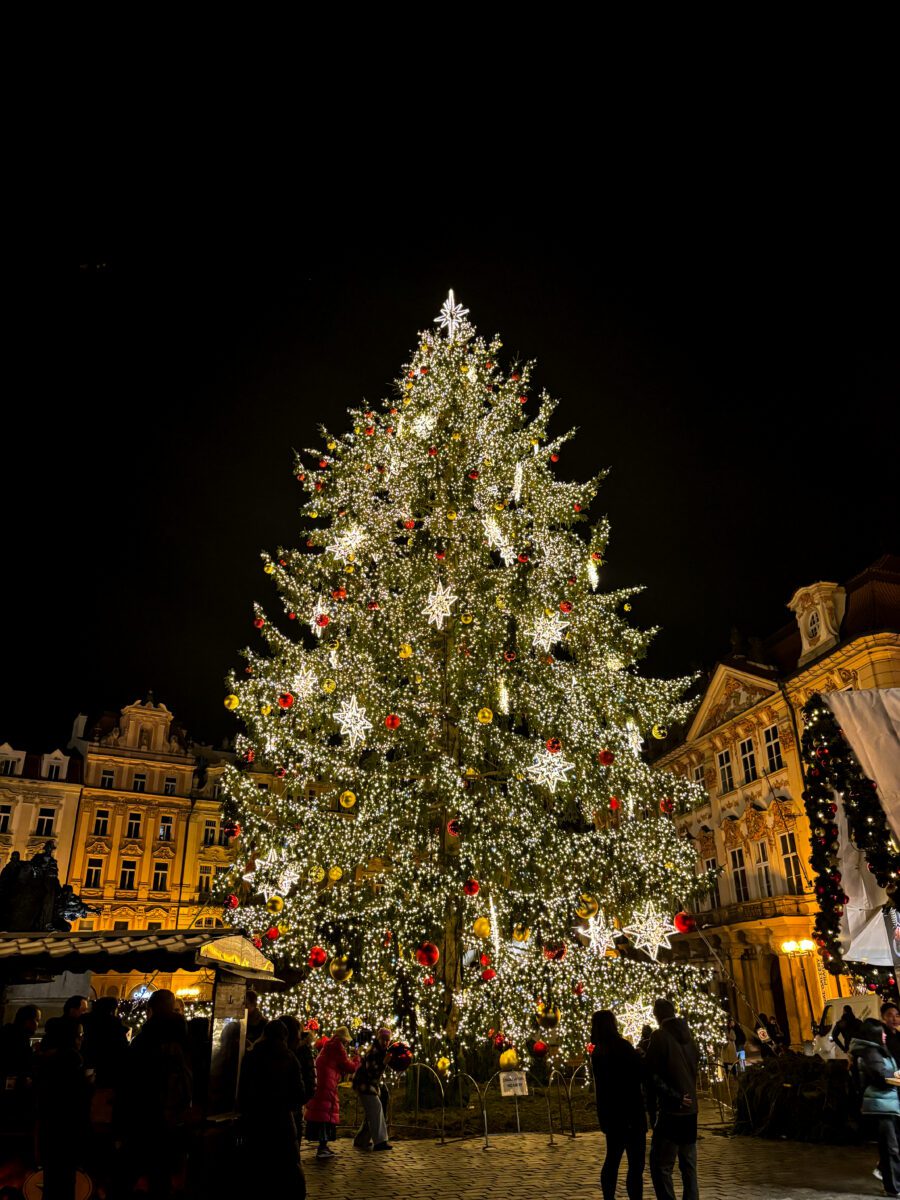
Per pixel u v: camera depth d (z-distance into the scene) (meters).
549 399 20.95
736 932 31.52
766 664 33.66
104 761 46.91
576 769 16.72
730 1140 11.34
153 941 7.91
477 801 16.94
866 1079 8.12
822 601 30.28
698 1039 15.63
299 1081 6.60
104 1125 6.96
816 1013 27.62
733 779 34.38
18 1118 7.30
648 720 18.22
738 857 33.41
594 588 19.05
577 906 15.06
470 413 20.23
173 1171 6.31
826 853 11.04
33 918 15.55
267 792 17.09
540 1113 14.02
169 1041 6.52
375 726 16.80
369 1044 13.56
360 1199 8.16
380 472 19.55
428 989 15.20
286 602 19.25
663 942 14.43
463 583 17.92
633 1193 6.87
